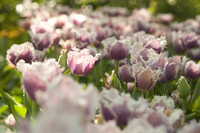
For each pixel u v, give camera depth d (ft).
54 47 4.29
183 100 3.21
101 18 5.75
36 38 3.68
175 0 11.85
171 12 11.86
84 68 2.98
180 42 4.31
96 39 4.14
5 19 9.55
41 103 2.11
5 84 5.21
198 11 11.93
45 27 4.09
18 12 9.40
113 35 4.64
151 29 5.24
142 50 3.07
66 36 4.25
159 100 2.69
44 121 1.48
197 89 3.74
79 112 1.59
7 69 5.00
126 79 3.14
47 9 6.69
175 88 3.41
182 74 3.90
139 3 12.57
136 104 2.20
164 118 2.15
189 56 4.58
